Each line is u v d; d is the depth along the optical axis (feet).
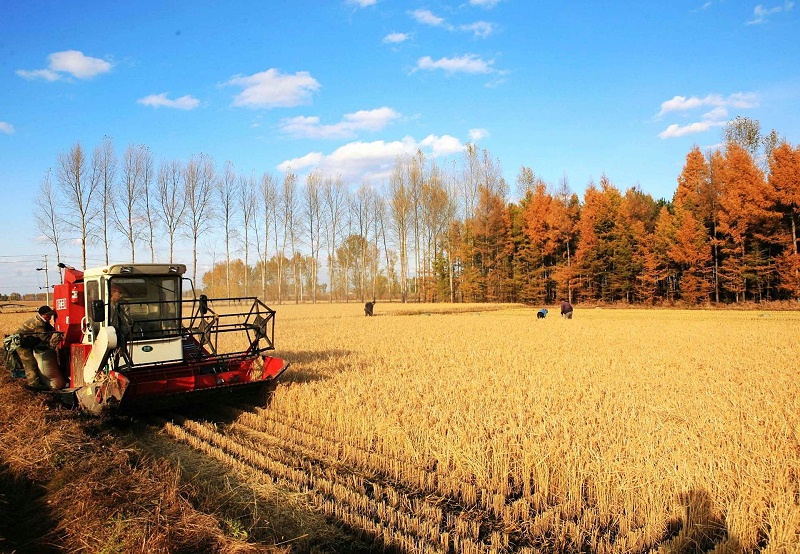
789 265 141.08
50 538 16.29
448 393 34.04
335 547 16.47
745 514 16.29
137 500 18.12
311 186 223.92
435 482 21.57
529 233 206.28
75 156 156.56
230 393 32.24
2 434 25.48
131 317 31.86
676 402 30.66
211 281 239.91
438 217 228.43
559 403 30.96
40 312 36.76
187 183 179.93
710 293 168.45
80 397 30.04
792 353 53.47
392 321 112.78
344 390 34.17
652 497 17.84
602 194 201.87
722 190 165.17
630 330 84.48
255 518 17.88
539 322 107.04
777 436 23.07
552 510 18.17
